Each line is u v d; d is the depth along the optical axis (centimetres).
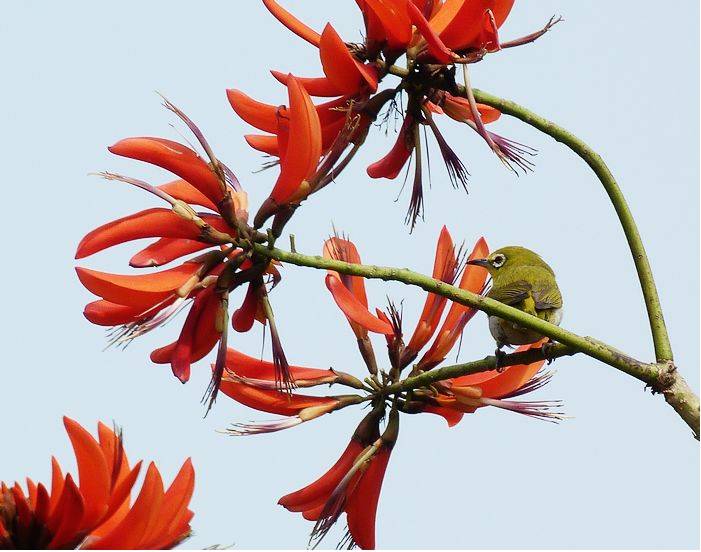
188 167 939
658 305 1020
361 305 1018
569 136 1053
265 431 1033
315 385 1062
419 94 1084
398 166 1145
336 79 1038
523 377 1080
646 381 988
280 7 1060
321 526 1023
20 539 738
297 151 941
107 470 745
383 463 1059
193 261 949
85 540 748
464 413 1084
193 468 779
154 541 763
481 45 1047
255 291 991
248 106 1048
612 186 1048
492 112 1174
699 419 977
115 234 912
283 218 963
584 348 977
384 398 1071
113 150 922
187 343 955
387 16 1027
